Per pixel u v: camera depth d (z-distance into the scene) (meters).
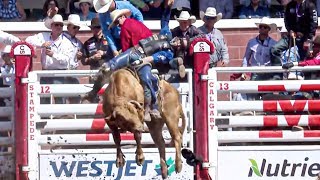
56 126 28.83
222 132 28.70
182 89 28.92
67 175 28.69
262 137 28.73
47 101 32.03
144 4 36.59
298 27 32.62
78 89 28.92
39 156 28.69
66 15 36.72
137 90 26.47
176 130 27.73
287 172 28.45
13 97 28.98
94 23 31.73
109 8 28.88
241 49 36.56
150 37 27.58
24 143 28.58
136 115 25.77
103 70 26.98
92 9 36.50
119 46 29.16
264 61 32.69
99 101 30.02
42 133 29.77
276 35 36.19
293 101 28.73
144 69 27.05
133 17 29.69
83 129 29.16
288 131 28.72
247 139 28.75
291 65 28.52
